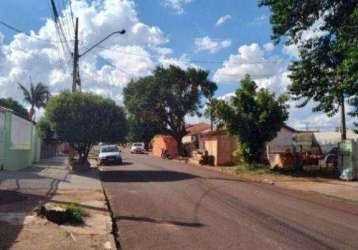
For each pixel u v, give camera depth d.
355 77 18.77
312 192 21.34
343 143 27.09
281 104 33.00
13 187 18.62
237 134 33.53
